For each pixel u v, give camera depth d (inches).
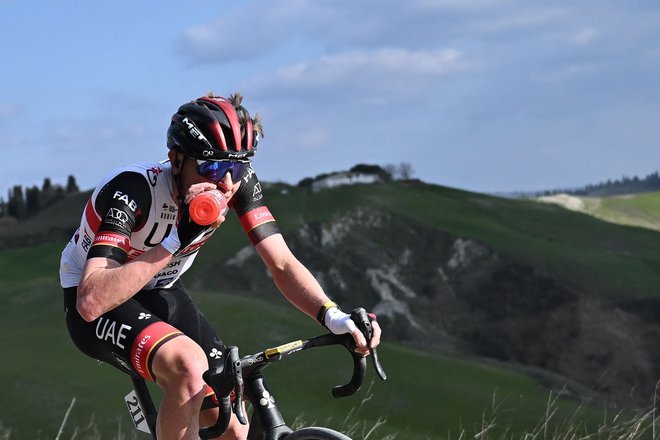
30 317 1221.1
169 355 92.1
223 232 1656.0
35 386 808.3
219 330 1040.2
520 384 917.2
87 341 102.5
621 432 158.1
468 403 815.7
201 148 93.9
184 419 90.4
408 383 873.5
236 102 98.7
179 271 109.2
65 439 637.3
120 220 98.2
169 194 101.5
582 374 1327.5
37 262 1695.4
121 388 800.9
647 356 1318.9
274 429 90.2
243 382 92.3
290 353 89.0
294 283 105.2
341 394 94.3
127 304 100.2
